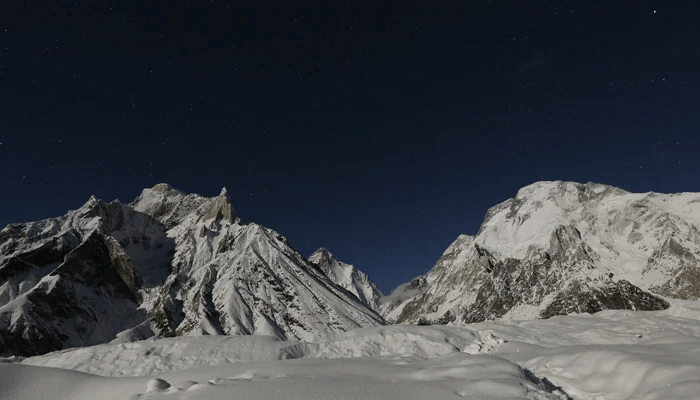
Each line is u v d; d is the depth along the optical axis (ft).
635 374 56.34
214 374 73.56
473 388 48.26
